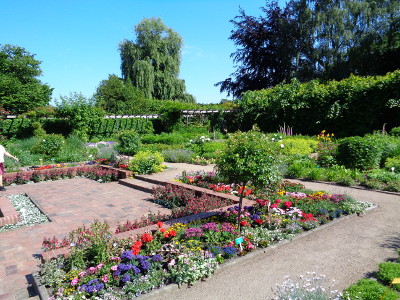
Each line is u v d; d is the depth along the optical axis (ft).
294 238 16.05
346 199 21.85
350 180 28.84
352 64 77.66
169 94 109.60
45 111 64.54
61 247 14.65
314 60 86.99
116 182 34.32
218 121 80.84
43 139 47.01
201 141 56.49
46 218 21.24
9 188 31.09
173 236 14.99
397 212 20.89
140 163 35.29
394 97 50.72
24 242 17.10
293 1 89.20
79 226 19.48
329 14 79.05
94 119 66.49
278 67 98.12
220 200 21.90
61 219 20.92
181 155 46.03
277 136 53.83
